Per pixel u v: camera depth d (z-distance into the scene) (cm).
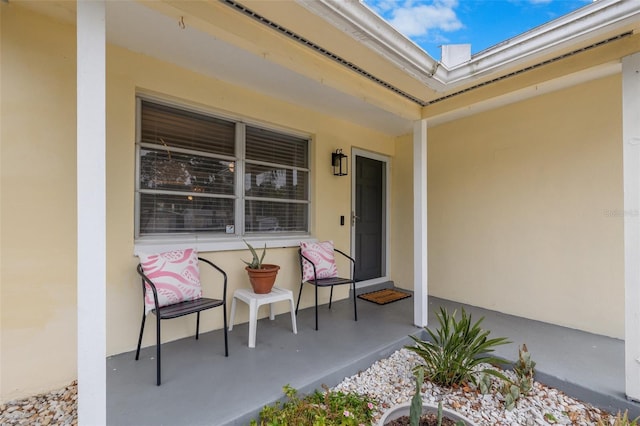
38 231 191
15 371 183
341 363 217
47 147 194
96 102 131
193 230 272
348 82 228
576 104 290
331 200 378
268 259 315
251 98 297
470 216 371
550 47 188
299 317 318
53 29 196
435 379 212
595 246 280
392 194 468
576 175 290
